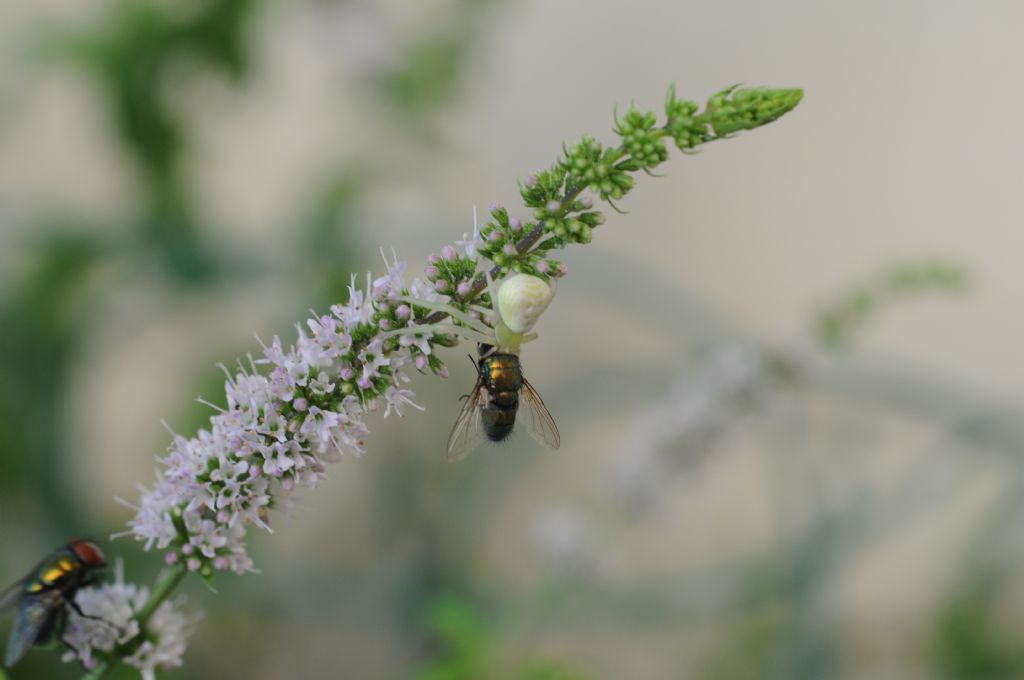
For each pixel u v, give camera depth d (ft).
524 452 1.24
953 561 1.36
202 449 0.67
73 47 1.06
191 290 1.14
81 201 1.38
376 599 1.17
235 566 0.68
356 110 1.17
